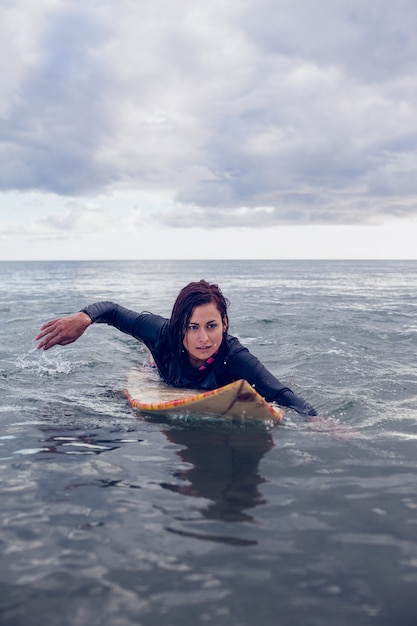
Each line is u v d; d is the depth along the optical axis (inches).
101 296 737.0
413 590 65.3
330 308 506.6
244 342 282.2
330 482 99.7
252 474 103.7
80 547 75.2
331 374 206.4
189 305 162.6
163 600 63.3
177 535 78.6
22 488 95.8
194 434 131.3
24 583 66.7
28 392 176.9
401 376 202.4
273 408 140.4
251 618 60.1
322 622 59.4
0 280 1499.8
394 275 1995.6
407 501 91.1
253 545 75.9
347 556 73.1
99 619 59.9
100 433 131.6
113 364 227.6
